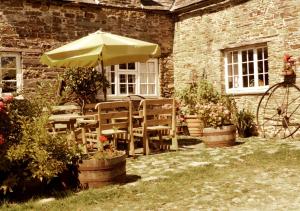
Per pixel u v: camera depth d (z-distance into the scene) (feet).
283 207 15.76
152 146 32.24
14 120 19.92
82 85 38.47
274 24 35.55
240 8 38.78
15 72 37.96
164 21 46.34
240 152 28.14
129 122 27.66
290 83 34.24
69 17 40.50
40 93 24.17
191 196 17.74
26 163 19.29
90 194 18.35
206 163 24.66
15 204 17.54
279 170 21.89
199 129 38.58
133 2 43.96
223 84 41.24
